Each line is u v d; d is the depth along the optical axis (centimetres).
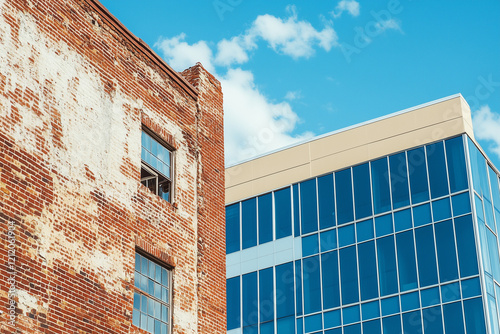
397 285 3775
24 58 1538
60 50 1655
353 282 3928
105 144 1720
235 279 4369
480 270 3553
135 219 1753
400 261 3816
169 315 1795
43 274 1444
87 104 1695
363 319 3809
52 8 1662
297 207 4312
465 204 3725
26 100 1512
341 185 4194
